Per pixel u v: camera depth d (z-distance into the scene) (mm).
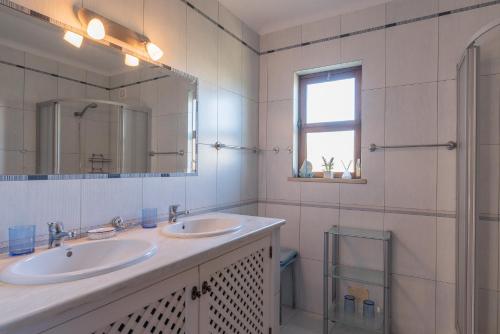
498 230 1443
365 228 2234
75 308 773
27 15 1169
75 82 1331
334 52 2361
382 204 2174
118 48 1510
